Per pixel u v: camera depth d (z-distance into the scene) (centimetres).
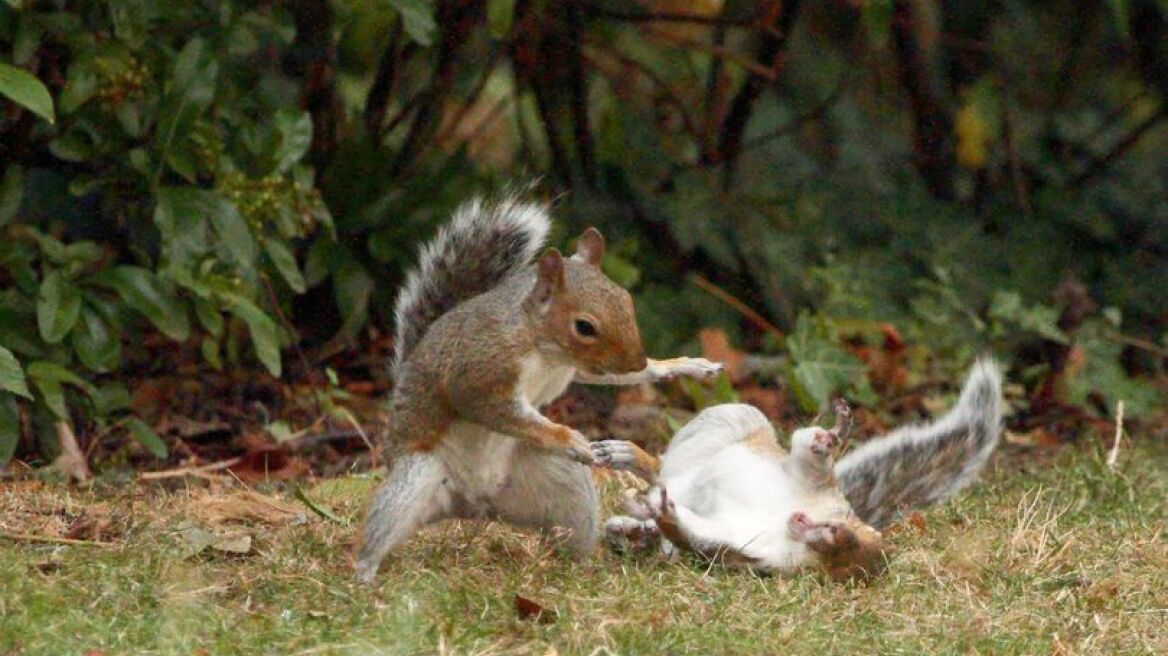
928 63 1662
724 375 1160
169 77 1086
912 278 1470
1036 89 1670
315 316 1327
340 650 659
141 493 952
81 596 711
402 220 1292
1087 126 1652
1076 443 1235
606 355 748
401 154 1349
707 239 1412
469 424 776
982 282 1479
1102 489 1012
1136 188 1605
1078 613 759
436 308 832
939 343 1387
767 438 855
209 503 902
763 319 1431
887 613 741
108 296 1084
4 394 984
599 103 1558
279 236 1160
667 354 1359
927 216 1511
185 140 1042
